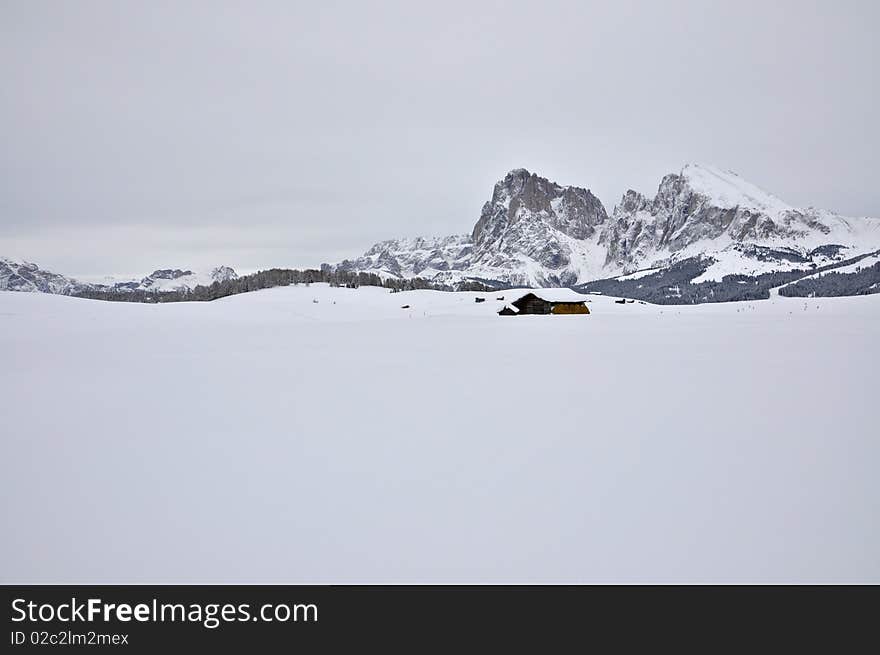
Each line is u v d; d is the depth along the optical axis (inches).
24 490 336.2
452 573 241.0
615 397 561.0
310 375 768.3
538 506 298.2
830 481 317.7
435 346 1162.6
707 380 640.4
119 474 362.6
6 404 587.5
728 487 314.5
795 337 1138.0
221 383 710.5
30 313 2177.7
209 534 277.9
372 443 421.7
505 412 510.6
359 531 276.5
